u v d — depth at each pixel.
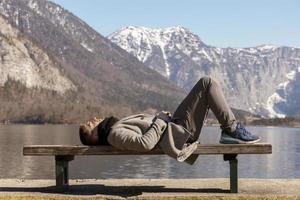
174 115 8.47
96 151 8.45
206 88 8.34
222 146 8.28
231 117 8.34
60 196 8.24
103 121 8.58
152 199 8.12
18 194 8.49
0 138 128.00
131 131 8.28
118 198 8.14
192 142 8.45
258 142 8.41
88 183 10.27
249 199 8.11
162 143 8.27
